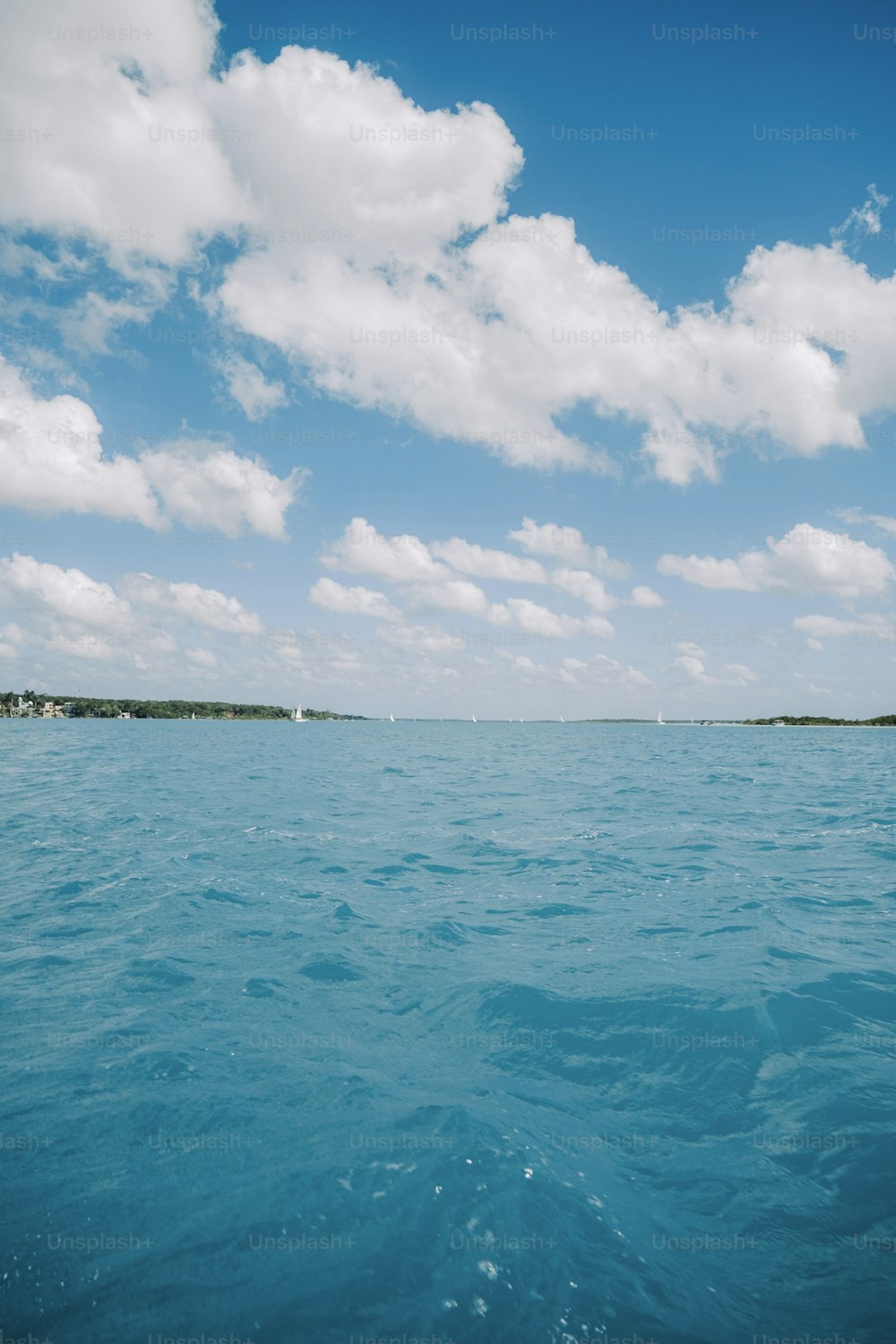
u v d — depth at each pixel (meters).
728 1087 6.87
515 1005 8.59
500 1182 5.44
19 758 50.03
